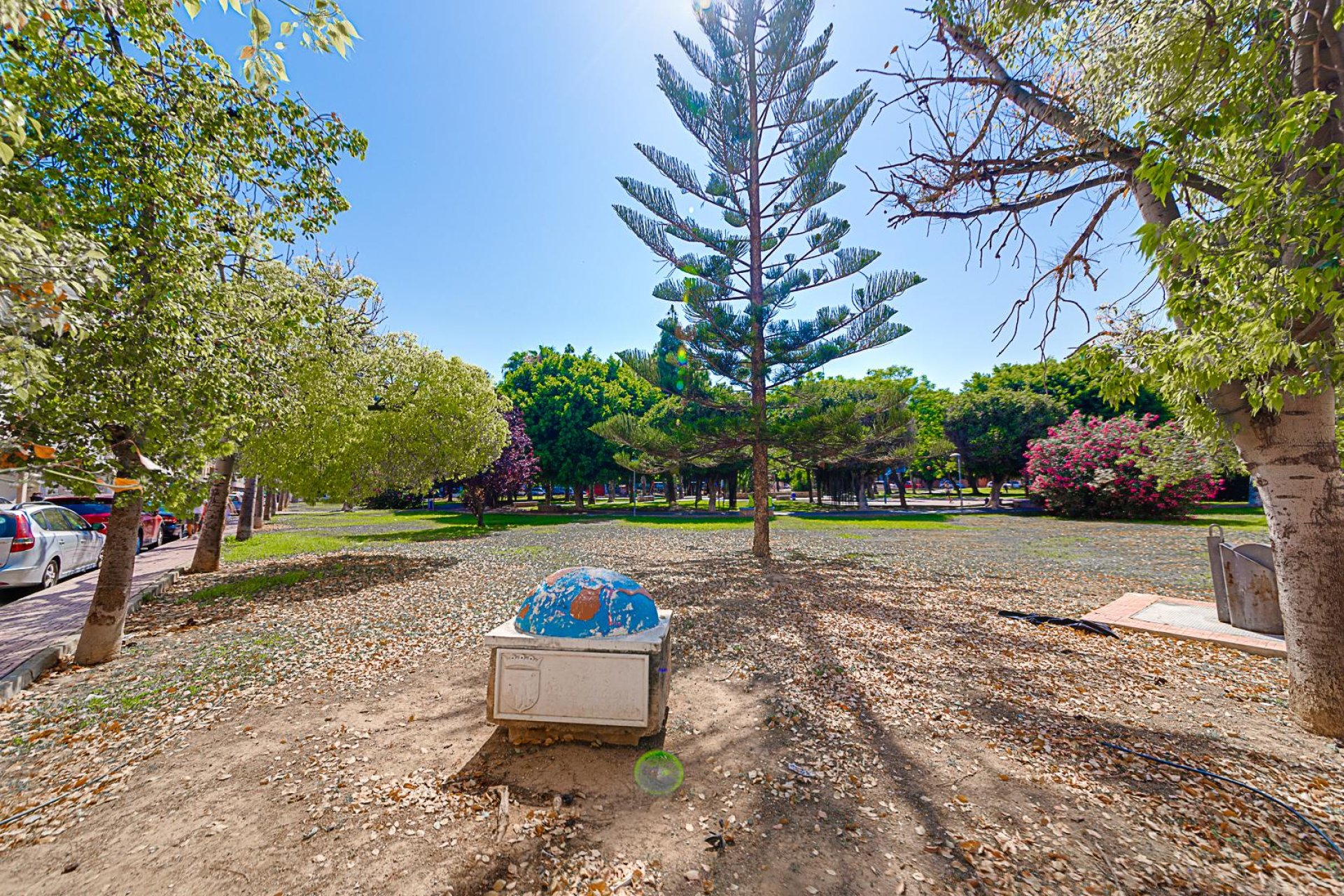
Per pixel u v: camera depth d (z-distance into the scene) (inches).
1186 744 142.0
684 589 352.2
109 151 168.1
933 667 203.8
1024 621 266.7
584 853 101.6
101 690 182.9
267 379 246.8
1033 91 152.3
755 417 469.4
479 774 129.1
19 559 317.4
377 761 135.5
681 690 185.2
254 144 199.9
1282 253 110.5
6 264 103.3
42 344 154.5
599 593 144.4
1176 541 571.2
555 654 138.1
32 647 221.1
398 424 512.1
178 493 189.3
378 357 502.0
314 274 423.2
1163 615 267.6
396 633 252.8
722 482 1416.1
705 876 95.7
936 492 2273.6
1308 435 147.3
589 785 124.6
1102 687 182.9
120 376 172.4
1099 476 845.8
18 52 145.3
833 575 397.1
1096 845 102.8
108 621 213.0
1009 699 173.9
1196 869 95.7
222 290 206.7
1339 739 141.9
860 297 445.7
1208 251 113.3
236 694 179.9
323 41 110.3
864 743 145.0
